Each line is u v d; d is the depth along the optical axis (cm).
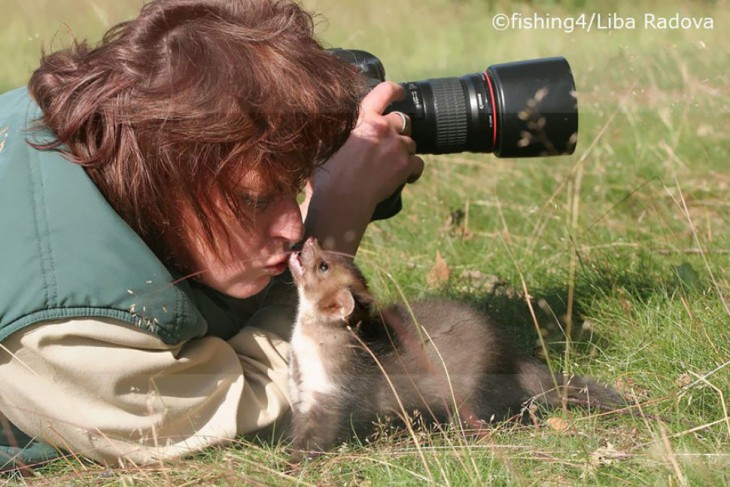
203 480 157
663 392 171
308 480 158
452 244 219
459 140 182
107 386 158
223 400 164
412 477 156
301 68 160
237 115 156
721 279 193
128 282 158
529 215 226
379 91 178
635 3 344
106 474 160
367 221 180
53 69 164
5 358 158
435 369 171
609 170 245
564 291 198
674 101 252
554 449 160
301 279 174
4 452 163
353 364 172
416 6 389
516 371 174
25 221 158
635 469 156
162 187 158
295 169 160
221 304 174
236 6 165
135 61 159
